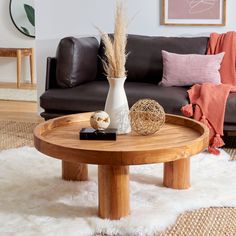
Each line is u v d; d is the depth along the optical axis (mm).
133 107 2430
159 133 2488
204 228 2189
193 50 3955
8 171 2928
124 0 4375
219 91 3375
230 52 3836
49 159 3178
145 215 2254
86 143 2268
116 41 2365
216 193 2551
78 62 3729
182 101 3359
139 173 2883
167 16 4336
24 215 2283
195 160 3129
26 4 7340
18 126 4309
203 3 4258
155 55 3984
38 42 4605
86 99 3498
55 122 2631
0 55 6918
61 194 2535
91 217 2250
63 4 4480
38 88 4695
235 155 3314
